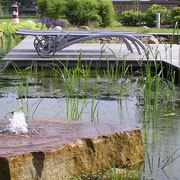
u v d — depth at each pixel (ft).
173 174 8.82
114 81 20.84
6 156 7.25
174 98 16.85
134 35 26.48
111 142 8.94
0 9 117.29
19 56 26.81
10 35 50.14
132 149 9.36
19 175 7.33
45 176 7.67
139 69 24.84
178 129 12.34
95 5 65.57
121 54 27.94
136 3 85.10
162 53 28.89
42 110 14.56
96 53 28.73
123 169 9.02
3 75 22.70
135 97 16.99
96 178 8.40
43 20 61.82
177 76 21.27
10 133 8.76
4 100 16.17
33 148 7.75
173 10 71.46
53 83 20.11
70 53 28.58
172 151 10.28
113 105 15.53
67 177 8.14
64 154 8.02
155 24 73.92
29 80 21.03
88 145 8.53
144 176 8.68
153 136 11.57
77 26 64.13
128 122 13.14
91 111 14.12
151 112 14.51
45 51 26.18
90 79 21.40
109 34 26.05
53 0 66.74
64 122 9.86
